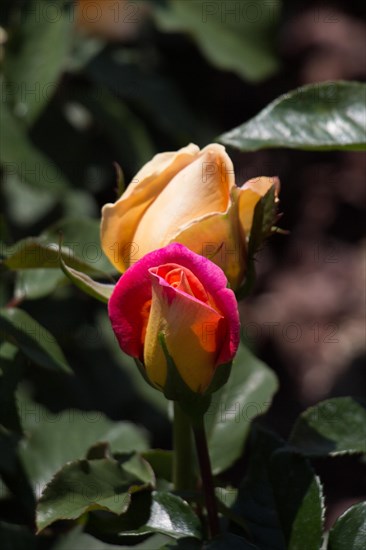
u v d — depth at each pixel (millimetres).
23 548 771
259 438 753
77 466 724
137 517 724
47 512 712
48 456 795
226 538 710
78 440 800
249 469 748
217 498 729
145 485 723
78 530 772
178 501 724
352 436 747
